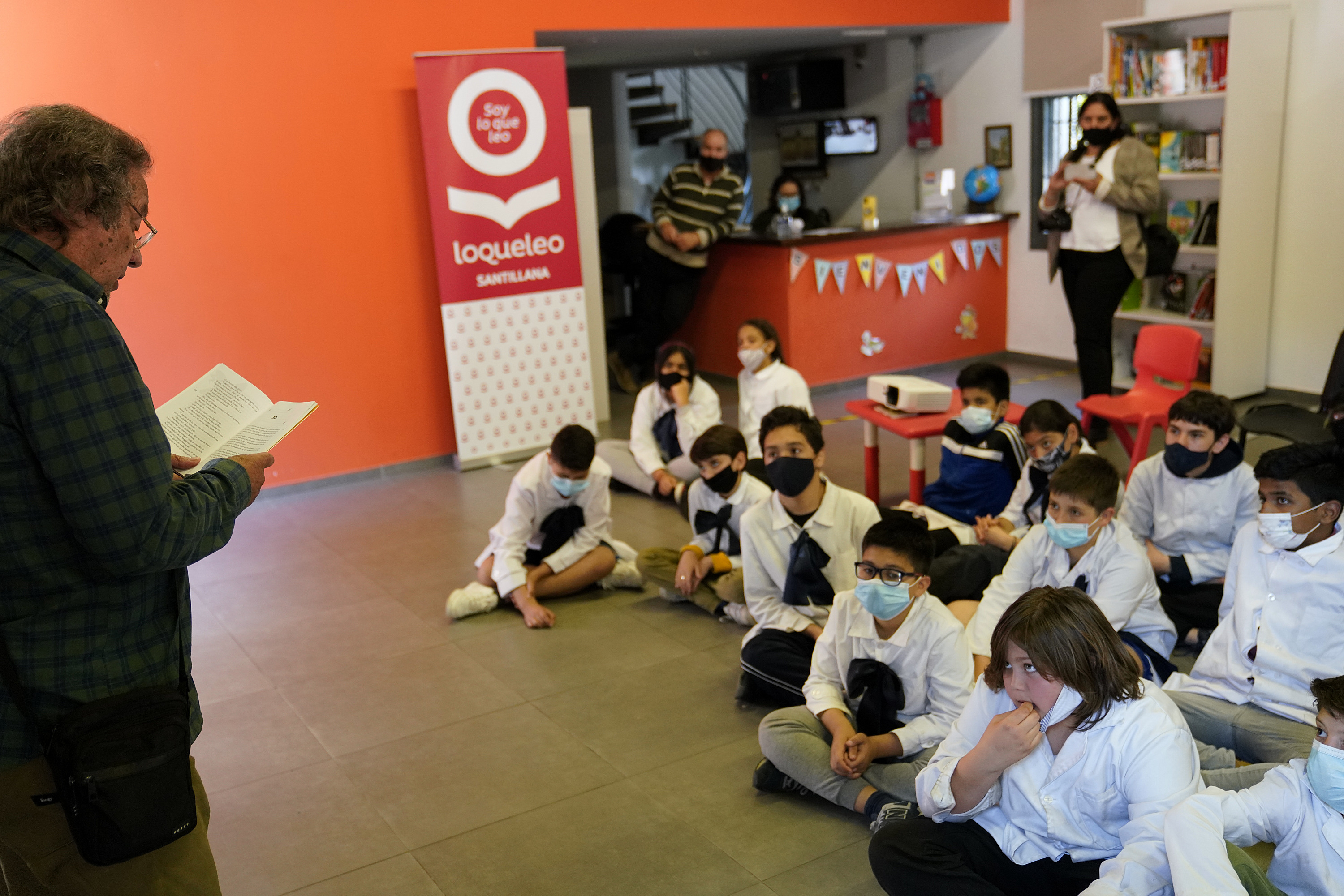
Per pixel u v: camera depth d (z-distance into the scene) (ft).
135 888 5.46
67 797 5.00
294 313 18.43
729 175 24.21
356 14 17.97
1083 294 18.99
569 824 8.72
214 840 8.75
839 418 21.75
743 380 16.39
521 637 12.46
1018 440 13.05
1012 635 6.03
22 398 4.79
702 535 12.64
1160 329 16.15
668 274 24.56
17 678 5.02
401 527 16.74
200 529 5.24
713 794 9.05
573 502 13.16
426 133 18.29
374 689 11.35
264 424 6.15
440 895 7.91
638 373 26.14
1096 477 9.05
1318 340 20.45
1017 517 12.30
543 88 18.95
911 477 14.48
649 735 10.10
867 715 8.52
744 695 10.59
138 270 17.19
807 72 28.68
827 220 29.55
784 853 8.17
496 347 19.48
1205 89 19.77
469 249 18.93
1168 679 9.23
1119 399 16.05
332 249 18.52
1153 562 10.88
